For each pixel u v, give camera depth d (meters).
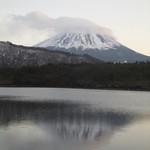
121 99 104.75
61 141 33.41
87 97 113.56
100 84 197.75
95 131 39.41
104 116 54.28
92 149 30.20
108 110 65.25
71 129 40.59
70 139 34.38
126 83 193.12
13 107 70.38
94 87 197.25
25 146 31.05
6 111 61.41
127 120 49.19
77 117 52.53
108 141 33.50
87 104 81.38
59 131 39.16
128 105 79.56
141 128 41.50
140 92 164.62
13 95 121.00
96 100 98.12
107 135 36.72
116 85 191.88
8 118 50.38
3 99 97.31
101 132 38.66
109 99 104.12
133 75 199.88
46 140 33.75
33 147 30.66
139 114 57.94
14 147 30.53
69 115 55.41
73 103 84.38
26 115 54.69
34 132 38.09
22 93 137.50
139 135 36.69
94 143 32.62
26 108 68.19
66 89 189.00
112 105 79.00
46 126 42.72
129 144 32.22
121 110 65.44
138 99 105.69
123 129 40.81
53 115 55.09
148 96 125.50
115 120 49.03
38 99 98.81
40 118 50.81
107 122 46.78
